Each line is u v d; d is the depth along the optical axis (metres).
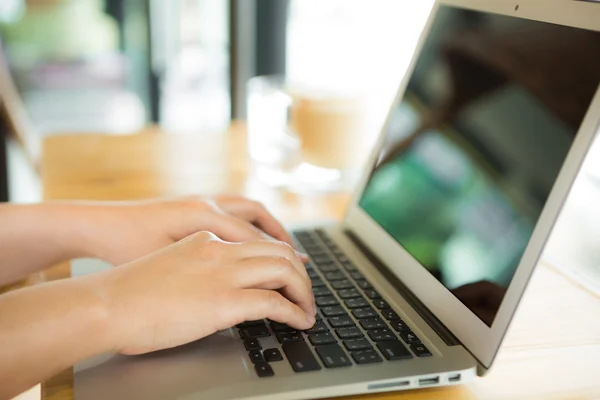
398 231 0.67
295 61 1.60
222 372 0.47
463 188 0.60
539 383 0.50
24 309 0.47
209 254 0.53
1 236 0.63
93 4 1.93
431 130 0.68
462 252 0.57
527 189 0.52
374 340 0.51
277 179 0.98
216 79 1.85
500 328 0.49
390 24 1.27
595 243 0.68
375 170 0.76
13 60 1.94
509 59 0.59
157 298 0.48
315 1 1.42
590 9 0.51
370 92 0.99
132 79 2.01
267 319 0.54
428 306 0.58
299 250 0.71
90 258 0.66
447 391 0.48
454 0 0.71
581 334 0.58
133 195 0.88
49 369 0.46
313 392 0.45
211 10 1.79
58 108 2.02
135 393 0.44
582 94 0.49
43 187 0.91
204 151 1.09
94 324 0.47
